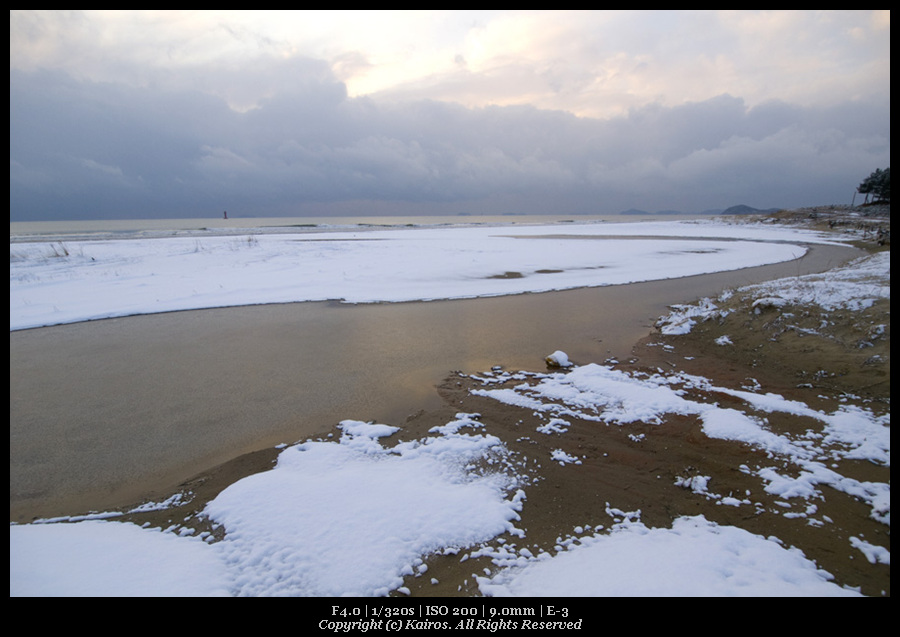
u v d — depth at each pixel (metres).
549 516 4.16
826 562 3.49
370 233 47.38
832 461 4.90
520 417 6.23
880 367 6.76
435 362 8.46
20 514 4.27
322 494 4.36
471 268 20.50
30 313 12.45
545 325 11.05
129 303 13.62
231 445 5.55
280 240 31.67
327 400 6.82
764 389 6.90
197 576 3.33
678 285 16.53
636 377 7.62
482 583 3.32
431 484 4.61
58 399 6.91
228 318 12.07
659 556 3.49
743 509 4.22
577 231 51.19
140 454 5.35
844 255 24.12
